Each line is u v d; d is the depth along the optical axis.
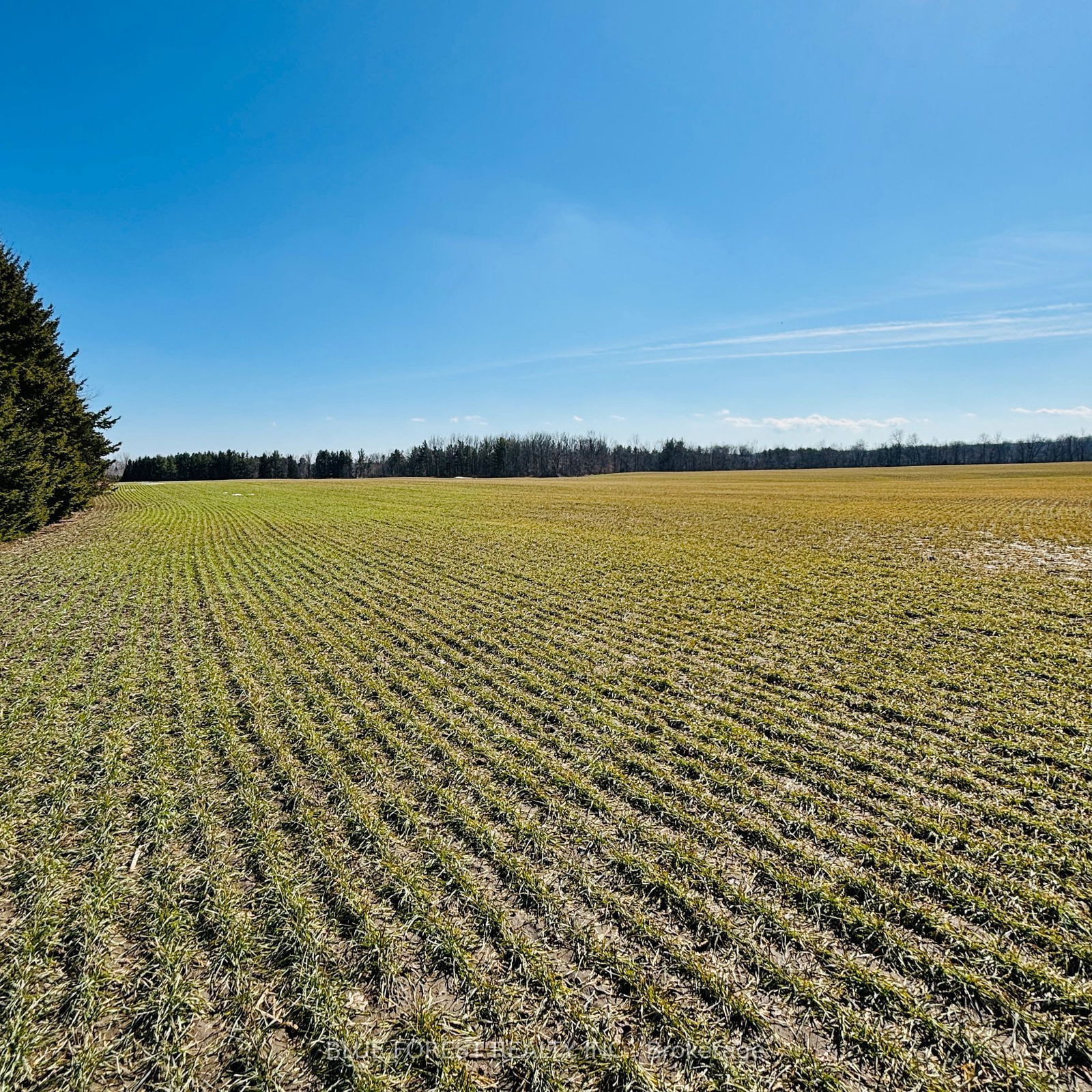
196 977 4.11
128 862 5.29
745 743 7.46
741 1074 3.41
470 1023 3.77
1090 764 6.77
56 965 4.20
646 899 4.85
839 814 5.95
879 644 11.19
